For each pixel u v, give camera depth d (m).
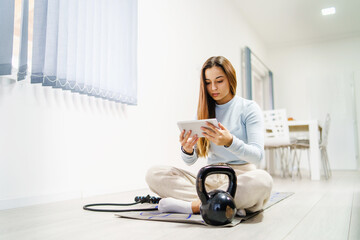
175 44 3.43
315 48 6.64
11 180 1.70
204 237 1.00
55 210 1.61
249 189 1.26
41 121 1.87
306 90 6.53
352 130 6.03
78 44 2.03
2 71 1.58
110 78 2.29
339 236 1.02
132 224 1.22
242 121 1.43
